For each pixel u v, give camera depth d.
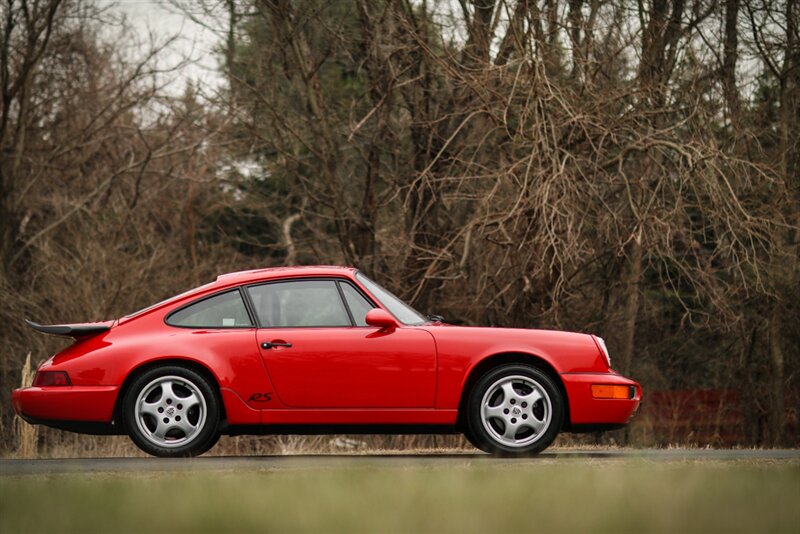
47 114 29.52
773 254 20.33
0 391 24.19
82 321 24.56
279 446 21.62
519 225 19.27
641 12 20.56
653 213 18.84
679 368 27.48
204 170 31.09
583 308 22.48
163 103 28.73
